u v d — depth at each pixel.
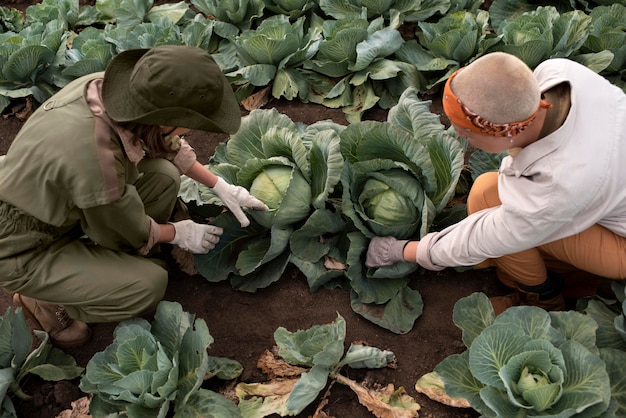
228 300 3.63
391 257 3.26
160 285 3.17
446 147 3.38
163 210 3.41
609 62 4.21
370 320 3.40
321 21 5.12
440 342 3.34
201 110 2.54
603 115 2.46
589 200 2.46
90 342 3.48
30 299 3.31
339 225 3.52
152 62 2.47
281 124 3.74
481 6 5.45
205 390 3.01
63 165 2.61
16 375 3.19
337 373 3.19
